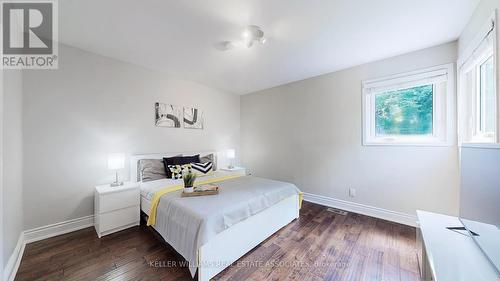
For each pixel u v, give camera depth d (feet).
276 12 5.65
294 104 11.93
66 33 6.78
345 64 9.34
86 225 7.97
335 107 10.16
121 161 8.18
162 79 10.61
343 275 5.23
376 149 8.86
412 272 5.33
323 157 10.62
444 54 7.28
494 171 3.31
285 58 8.75
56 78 7.34
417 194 7.88
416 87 8.16
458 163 7.04
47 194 7.14
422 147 7.75
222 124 13.93
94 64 8.27
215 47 7.80
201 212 5.28
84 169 8.00
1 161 4.19
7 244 4.93
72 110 7.71
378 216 8.82
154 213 6.70
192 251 4.92
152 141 10.24
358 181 9.41
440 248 3.67
